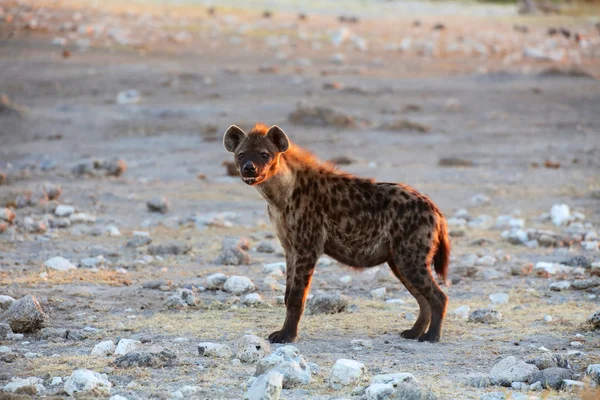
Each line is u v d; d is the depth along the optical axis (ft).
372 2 372.38
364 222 53.11
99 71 195.11
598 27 254.27
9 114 160.15
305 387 42.68
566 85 200.23
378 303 63.16
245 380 43.86
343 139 150.41
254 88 188.65
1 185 111.86
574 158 139.23
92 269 72.43
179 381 43.65
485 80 205.26
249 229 93.30
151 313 59.41
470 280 71.72
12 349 50.06
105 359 47.52
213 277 67.05
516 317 58.75
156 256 78.79
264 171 51.31
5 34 185.57
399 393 39.58
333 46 243.60
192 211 102.12
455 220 96.73
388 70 215.10
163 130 156.66
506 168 131.64
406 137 153.79
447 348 51.06
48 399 40.14
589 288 67.31
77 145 145.07
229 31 257.55
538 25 297.74
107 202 105.29
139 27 250.78
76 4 272.92
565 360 46.11
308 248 52.90
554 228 95.81
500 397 40.32
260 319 57.77
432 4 375.66
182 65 208.23
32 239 84.28
